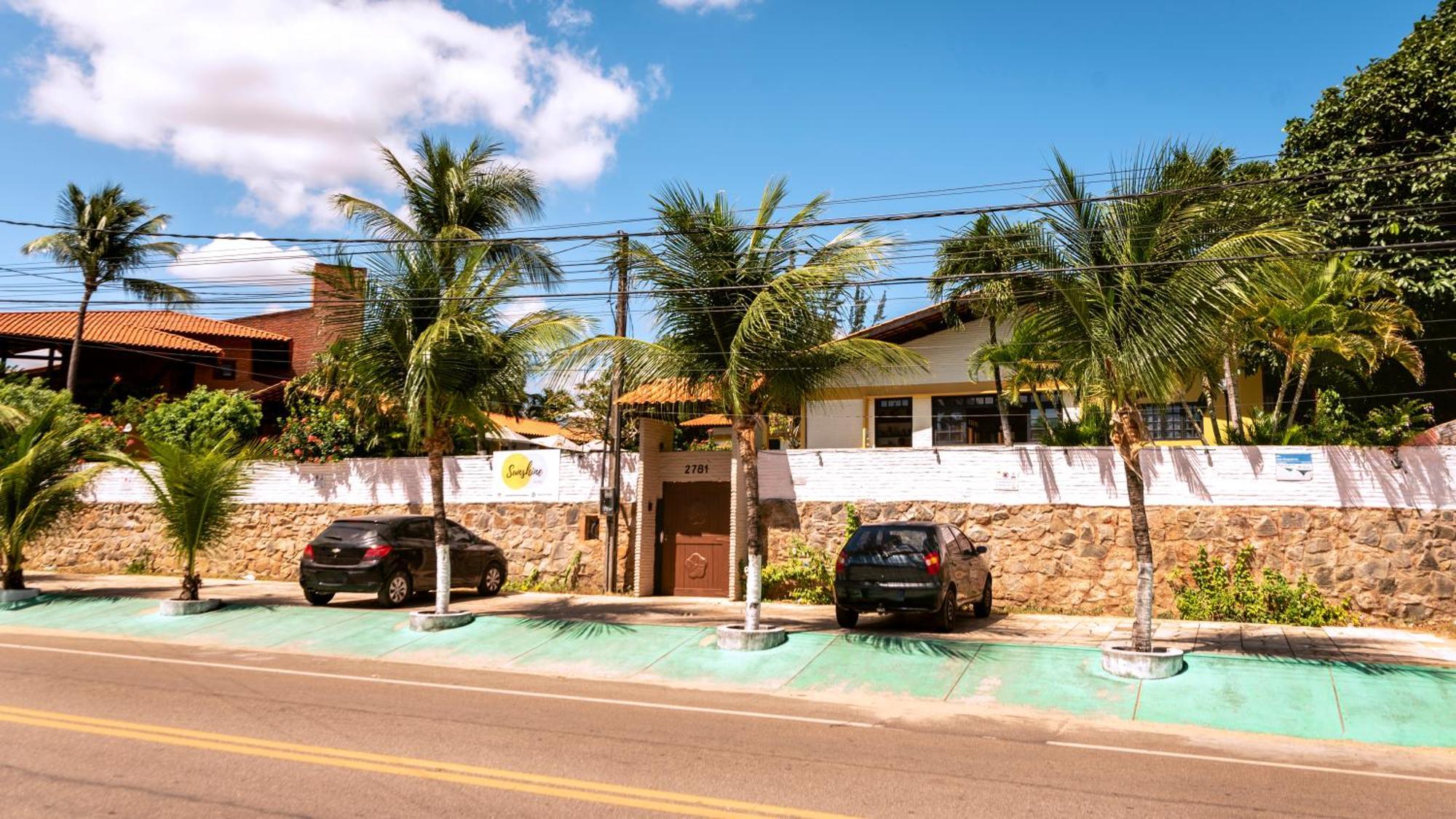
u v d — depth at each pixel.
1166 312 10.84
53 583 20.86
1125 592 15.51
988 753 8.00
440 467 15.23
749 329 12.55
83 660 12.52
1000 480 16.53
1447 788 7.08
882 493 17.25
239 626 15.43
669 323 13.40
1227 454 15.27
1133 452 11.36
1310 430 16.17
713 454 19.08
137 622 16.02
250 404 25.83
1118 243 11.19
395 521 17.36
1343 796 6.80
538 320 14.92
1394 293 18.06
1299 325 15.91
